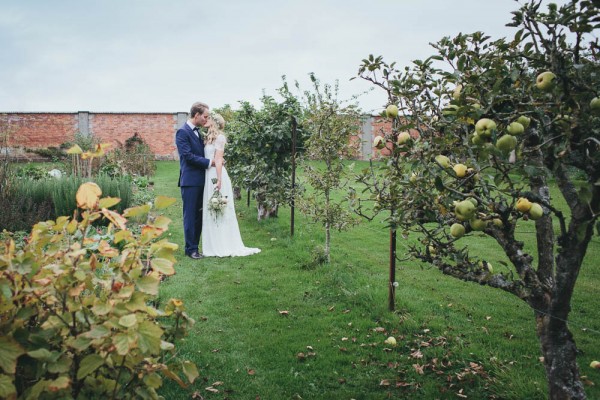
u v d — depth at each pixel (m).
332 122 5.61
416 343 3.46
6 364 1.28
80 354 1.56
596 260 6.00
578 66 1.58
